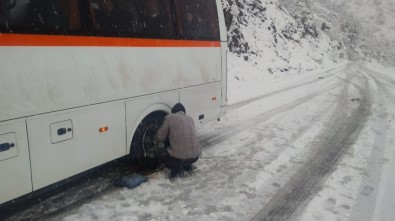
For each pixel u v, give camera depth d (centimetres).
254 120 889
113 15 408
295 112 1021
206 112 618
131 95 443
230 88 1448
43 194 422
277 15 3403
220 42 639
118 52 416
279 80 1952
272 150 633
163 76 497
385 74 3250
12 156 311
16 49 307
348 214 399
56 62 343
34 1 321
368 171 542
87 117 383
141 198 420
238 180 484
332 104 1201
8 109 303
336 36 5703
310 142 699
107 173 497
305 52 3581
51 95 339
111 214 379
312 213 397
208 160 565
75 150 373
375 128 854
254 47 2317
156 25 477
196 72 574
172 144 468
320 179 500
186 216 380
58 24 343
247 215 387
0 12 295
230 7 2117
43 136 336
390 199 443
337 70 3322
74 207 393
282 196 438
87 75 378
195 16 561
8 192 312
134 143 481
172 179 479
